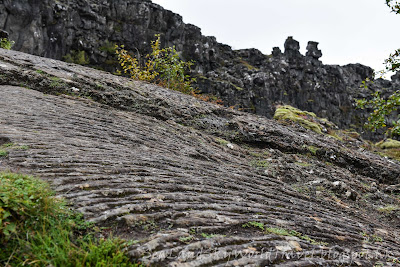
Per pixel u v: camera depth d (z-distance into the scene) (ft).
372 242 16.70
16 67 31.86
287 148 36.45
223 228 12.34
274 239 12.37
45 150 16.05
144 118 31.24
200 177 19.01
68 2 96.89
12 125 19.33
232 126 37.32
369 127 35.78
